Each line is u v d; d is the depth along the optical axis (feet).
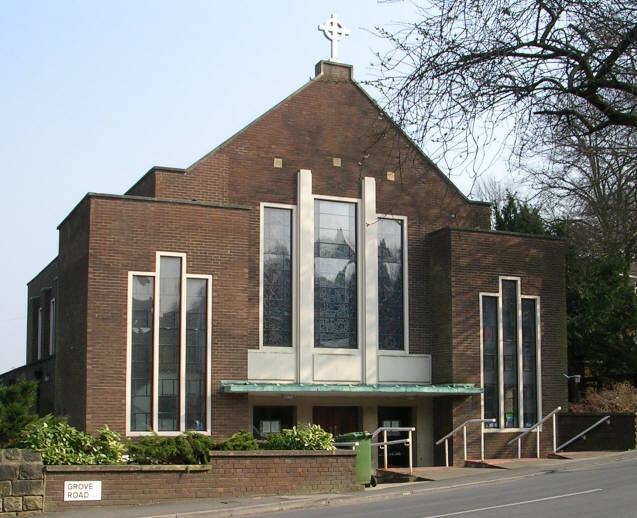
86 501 60.29
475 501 59.26
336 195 98.84
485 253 100.99
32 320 136.26
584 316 113.09
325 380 94.84
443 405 98.48
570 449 100.89
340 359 95.96
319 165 98.53
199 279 87.81
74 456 61.82
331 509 60.13
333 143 99.66
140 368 84.28
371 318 97.86
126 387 83.20
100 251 84.07
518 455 98.48
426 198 103.40
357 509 58.80
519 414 100.01
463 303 98.84
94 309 83.10
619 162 56.03
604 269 114.83
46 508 58.85
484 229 103.76
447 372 97.96
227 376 87.40
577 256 120.26
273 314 94.53
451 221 104.17
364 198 99.66
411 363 99.71
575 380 105.19
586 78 46.32
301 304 94.73
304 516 55.83
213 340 87.30
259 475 67.92
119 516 56.65
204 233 88.43
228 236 89.51
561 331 104.22
